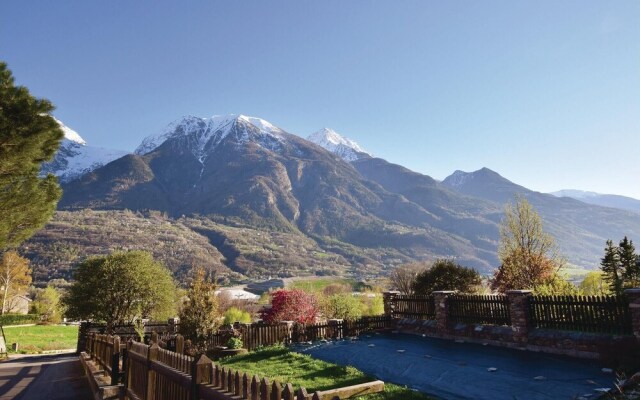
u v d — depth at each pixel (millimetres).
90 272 40406
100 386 8922
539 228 29531
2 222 15531
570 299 12789
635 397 7531
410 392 8961
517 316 14047
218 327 20500
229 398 3803
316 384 10086
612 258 21625
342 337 18938
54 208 17469
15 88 12977
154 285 41406
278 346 17172
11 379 13984
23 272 69062
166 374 5383
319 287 98625
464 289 26391
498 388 9234
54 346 37844
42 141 13836
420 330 18453
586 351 11734
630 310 10938
